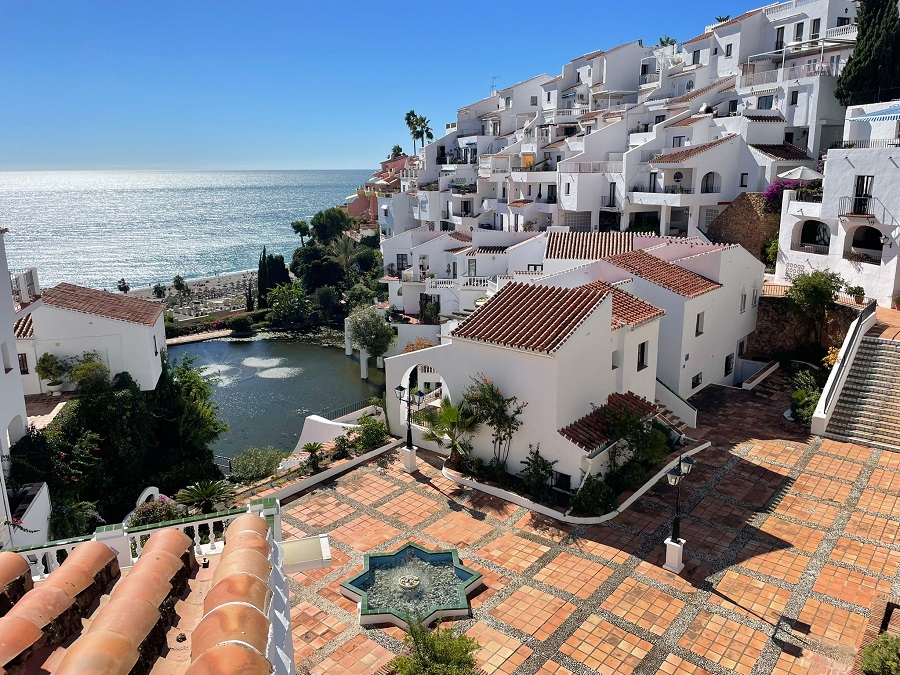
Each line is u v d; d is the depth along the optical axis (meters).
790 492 22.25
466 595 17.19
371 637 15.79
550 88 80.88
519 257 48.06
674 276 30.80
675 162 47.47
